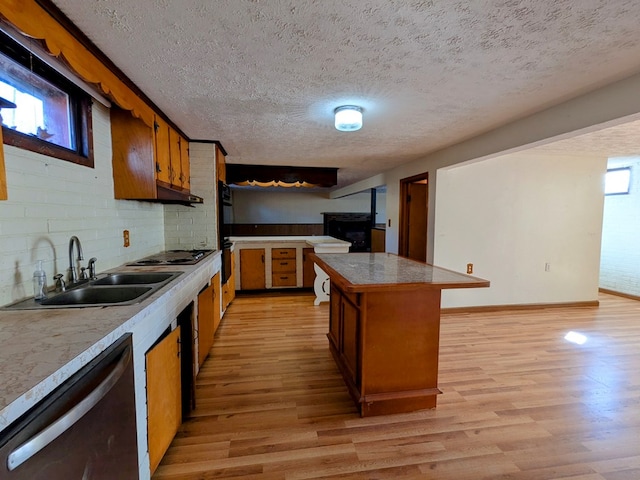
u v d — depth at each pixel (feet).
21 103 4.84
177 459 5.53
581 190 14.56
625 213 16.92
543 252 14.47
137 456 4.17
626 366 9.06
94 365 3.29
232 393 7.59
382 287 5.92
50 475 2.60
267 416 6.74
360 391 6.78
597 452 5.78
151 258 9.48
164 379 5.22
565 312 14.11
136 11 4.12
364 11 4.11
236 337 11.03
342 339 8.30
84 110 6.38
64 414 2.65
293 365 9.02
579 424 6.55
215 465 5.41
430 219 13.57
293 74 5.96
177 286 6.01
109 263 7.44
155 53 5.22
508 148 9.05
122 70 5.81
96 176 6.83
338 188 29.66
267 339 10.87
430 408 7.04
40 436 2.40
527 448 5.87
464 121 8.80
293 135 10.43
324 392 7.68
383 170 18.07
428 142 11.28
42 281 4.83
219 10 4.10
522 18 4.26
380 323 6.70
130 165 7.57
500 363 9.23
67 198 5.84
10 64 4.58
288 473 5.27
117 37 4.75
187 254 10.43
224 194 13.16
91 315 4.18
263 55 5.27
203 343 8.68
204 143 11.43
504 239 14.06
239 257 16.76
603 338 11.11
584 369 8.87
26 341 3.37
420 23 4.38
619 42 4.87
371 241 26.50
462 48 5.05
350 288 5.82
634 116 6.14
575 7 4.01
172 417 5.60
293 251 17.24
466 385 8.04
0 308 4.39
